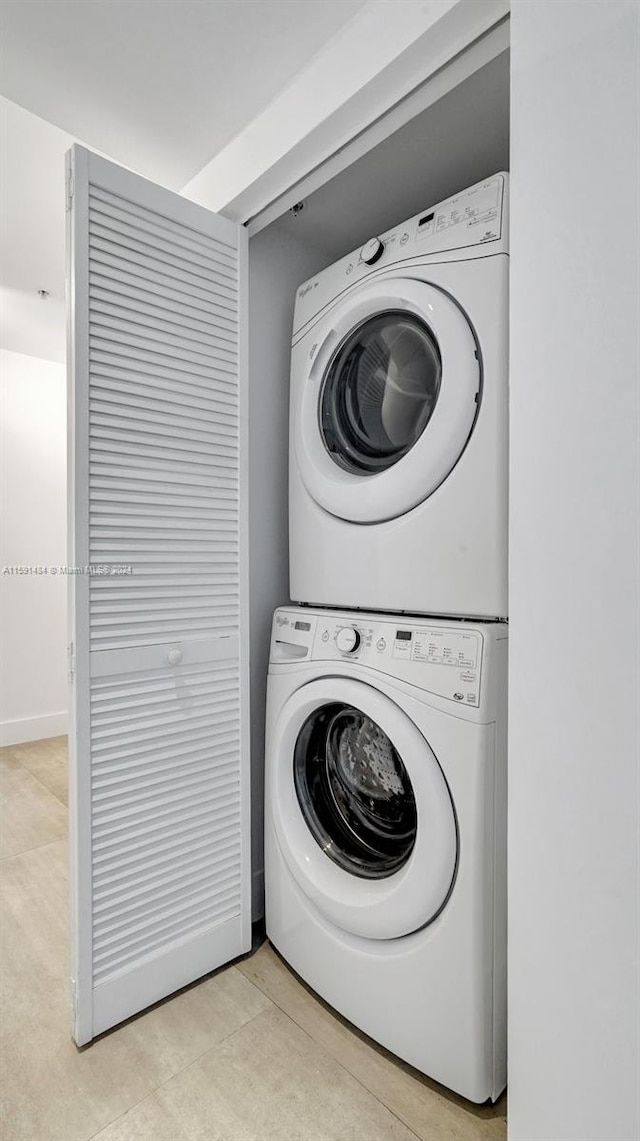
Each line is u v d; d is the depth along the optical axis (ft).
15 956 5.34
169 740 4.77
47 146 5.68
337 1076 4.11
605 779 2.57
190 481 4.89
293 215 5.93
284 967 5.22
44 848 7.31
